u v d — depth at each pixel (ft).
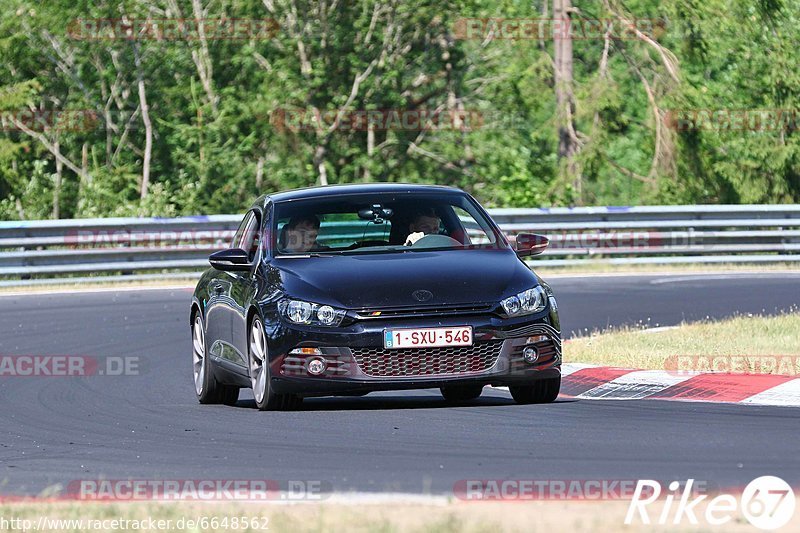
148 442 94.84
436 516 62.34
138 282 250.78
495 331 101.40
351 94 342.44
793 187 393.50
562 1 356.59
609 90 357.82
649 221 274.57
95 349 161.07
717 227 278.67
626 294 216.74
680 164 371.97
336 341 100.78
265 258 110.83
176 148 360.69
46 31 360.07
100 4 350.64
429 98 357.20
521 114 356.79
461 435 91.56
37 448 94.68
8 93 356.38
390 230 112.98
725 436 88.28
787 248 279.69
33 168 384.88
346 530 59.11
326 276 104.68
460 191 119.14
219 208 353.72
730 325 159.53
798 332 150.51
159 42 356.38
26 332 178.70
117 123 372.58
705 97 377.91
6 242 245.24
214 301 118.42
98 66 364.79
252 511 65.10
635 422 95.66
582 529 58.39
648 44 364.58
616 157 416.05
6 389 131.75
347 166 354.33
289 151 350.84
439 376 100.68
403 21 343.87
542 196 345.31
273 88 340.59
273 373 102.89
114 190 367.04
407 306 101.14
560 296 215.72
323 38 341.00
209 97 356.18
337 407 111.24
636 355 131.03
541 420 97.45
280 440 92.38
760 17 395.34
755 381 112.98
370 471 79.30
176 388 130.52
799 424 92.94
